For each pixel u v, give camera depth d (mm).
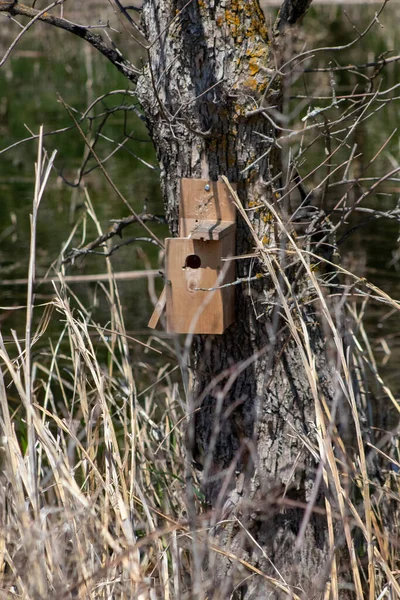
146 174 15211
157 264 11297
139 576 3752
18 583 3830
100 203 13680
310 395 4859
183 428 5609
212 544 4227
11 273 11148
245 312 4852
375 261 10938
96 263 11453
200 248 4633
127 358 5543
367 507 4113
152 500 5219
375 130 15383
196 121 4691
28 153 16688
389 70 17703
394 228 12086
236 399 4922
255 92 4617
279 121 4762
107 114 5555
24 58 24984
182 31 4637
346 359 5152
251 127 4668
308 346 4238
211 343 4984
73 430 4867
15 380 4145
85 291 10477
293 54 5039
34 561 3689
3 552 4039
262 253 4352
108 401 6016
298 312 4426
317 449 4770
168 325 4781
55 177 15242
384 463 6121
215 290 4656
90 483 4836
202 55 4621
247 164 4715
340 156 13258
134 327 9430
